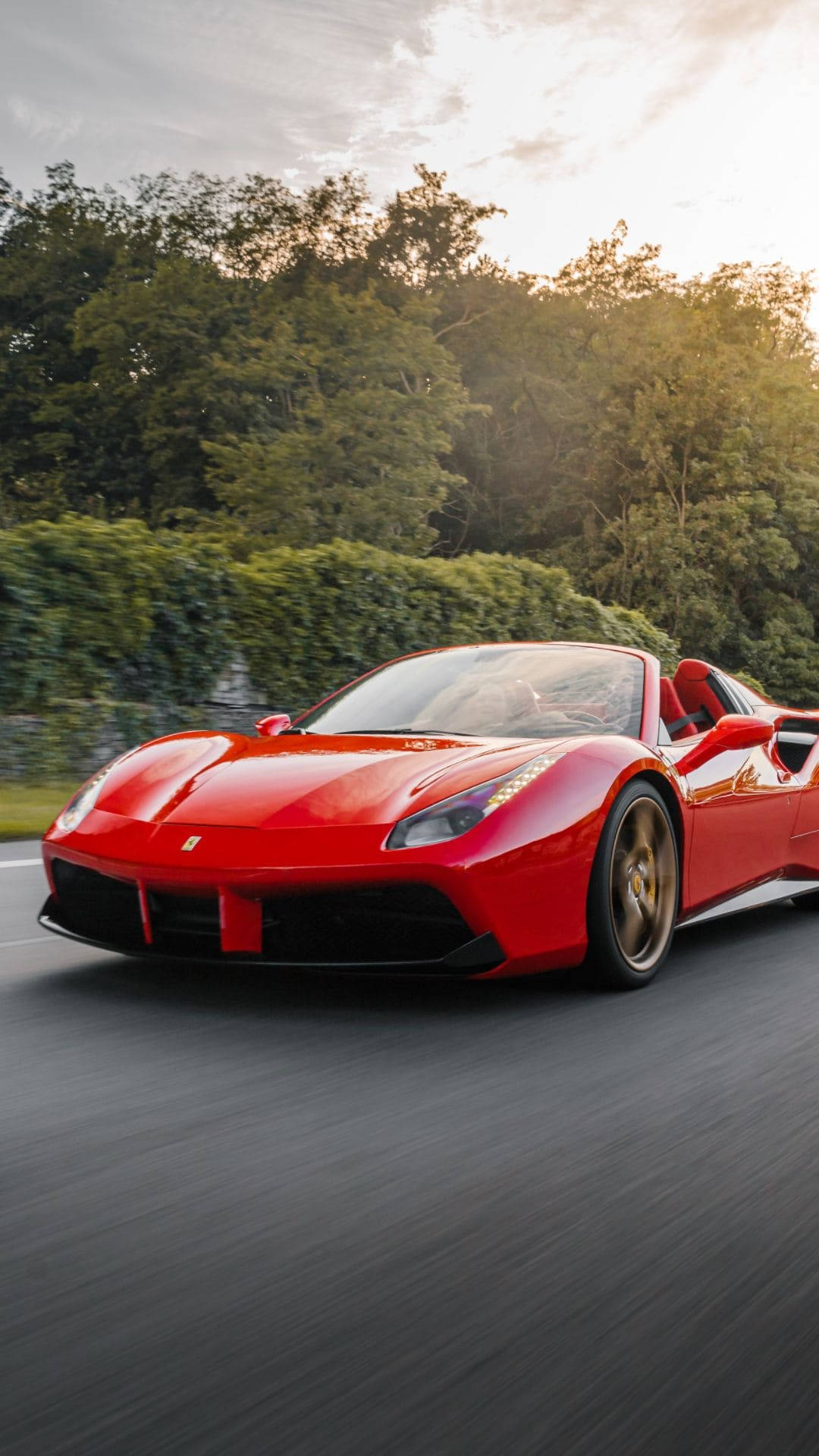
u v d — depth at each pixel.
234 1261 1.71
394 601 12.46
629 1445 1.31
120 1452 1.27
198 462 30.88
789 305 44.84
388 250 38.06
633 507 34.19
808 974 3.79
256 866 2.99
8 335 33.44
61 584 9.41
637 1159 2.17
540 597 14.36
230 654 10.91
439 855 2.98
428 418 27.47
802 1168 2.15
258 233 34.81
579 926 3.30
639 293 38.66
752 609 34.78
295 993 3.36
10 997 3.28
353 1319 1.56
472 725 3.96
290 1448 1.28
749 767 4.23
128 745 9.74
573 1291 1.65
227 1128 2.28
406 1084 2.57
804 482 33.12
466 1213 1.91
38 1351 1.46
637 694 4.05
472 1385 1.41
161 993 3.34
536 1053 2.82
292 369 28.59
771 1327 1.57
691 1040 2.98
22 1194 1.95
